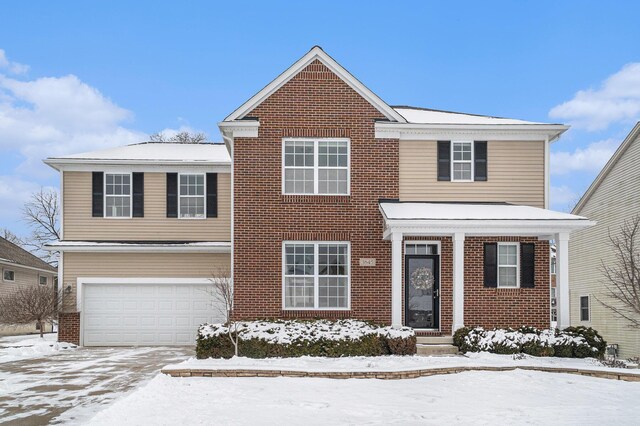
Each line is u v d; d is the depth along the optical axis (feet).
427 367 43.39
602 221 86.94
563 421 29.63
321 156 61.05
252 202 59.93
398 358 49.83
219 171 76.13
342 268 60.29
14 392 39.70
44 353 63.52
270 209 59.93
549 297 60.54
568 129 62.75
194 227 75.72
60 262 73.36
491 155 63.31
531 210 59.31
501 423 29.09
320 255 60.29
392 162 61.26
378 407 32.32
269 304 59.21
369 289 59.77
